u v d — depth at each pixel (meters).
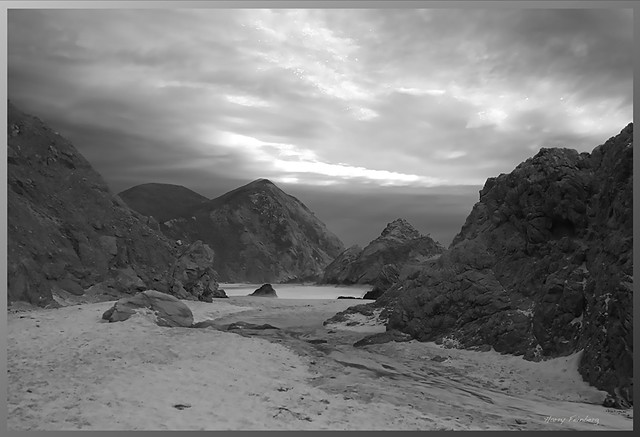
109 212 24.78
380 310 21.38
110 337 13.18
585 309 13.54
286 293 39.06
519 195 17.23
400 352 15.20
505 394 11.20
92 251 22.08
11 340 12.80
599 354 11.86
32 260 18.42
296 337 17.36
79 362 10.96
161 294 16.97
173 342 12.82
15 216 19.09
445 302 17.16
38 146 23.27
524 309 15.34
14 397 8.70
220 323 19.42
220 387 9.65
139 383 9.64
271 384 10.06
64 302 18.52
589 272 14.01
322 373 11.27
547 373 12.79
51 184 23.00
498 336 15.08
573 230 15.69
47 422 7.69
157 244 27.14
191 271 26.97
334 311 24.88
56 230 20.94
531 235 16.38
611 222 13.59
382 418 8.52
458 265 17.77
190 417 8.09
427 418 8.66
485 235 18.31
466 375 12.93
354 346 16.08
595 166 15.63
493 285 16.66
